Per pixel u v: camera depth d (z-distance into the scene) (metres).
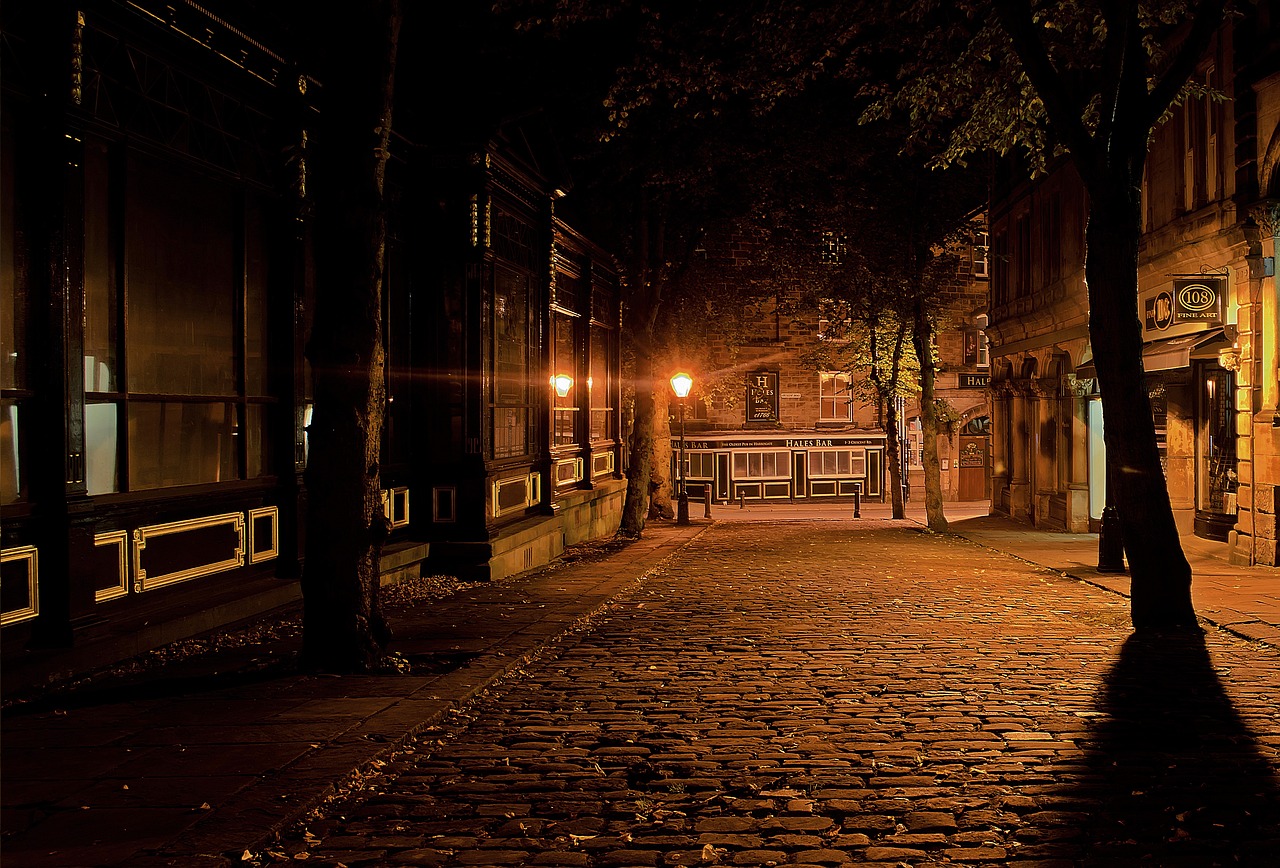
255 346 10.97
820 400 41.50
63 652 7.68
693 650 9.28
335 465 8.30
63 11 7.86
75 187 8.03
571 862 4.49
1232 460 16.77
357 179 8.35
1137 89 10.63
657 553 18.67
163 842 4.54
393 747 6.11
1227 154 15.84
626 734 6.51
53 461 7.81
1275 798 5.21
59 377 7.81
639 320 22.28
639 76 18.31
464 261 14.79
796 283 33.34
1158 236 18.30
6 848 4.47
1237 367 15.80
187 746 6.03
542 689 7.80
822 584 14.12
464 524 14.70
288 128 11.21
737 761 5.91
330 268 8.38
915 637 9.83
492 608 11.73
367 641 8.28
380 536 8.49
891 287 27.16
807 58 17.73
